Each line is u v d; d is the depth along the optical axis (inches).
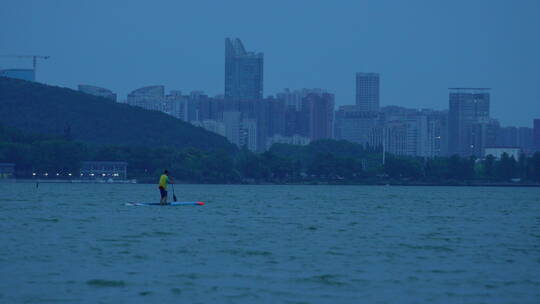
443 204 7647.6
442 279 2449.6
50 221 4306.1
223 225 4210.1
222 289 2269.9
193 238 3479.3
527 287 2327.8
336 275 2503.7
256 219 4736.7
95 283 2325.3
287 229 4010.8
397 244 3348.9
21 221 4288.9
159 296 2172.7
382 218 5049.2
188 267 2628.0
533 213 5910.4
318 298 2167.8
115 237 3464.6
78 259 2768.2
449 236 3740.2
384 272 2568.9
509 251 3129.9
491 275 2524.6
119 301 2110.0
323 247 3203.7
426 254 3016.7
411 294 2224.4
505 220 4972.9
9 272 2481.5
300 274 2517.2
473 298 2176.4
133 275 2463.1
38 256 2824.8
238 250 3065.9
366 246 3255.4
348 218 4987.7
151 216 4763.8
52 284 2301.9
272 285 2333.9
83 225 4065.0
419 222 4699.8
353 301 2134.6
